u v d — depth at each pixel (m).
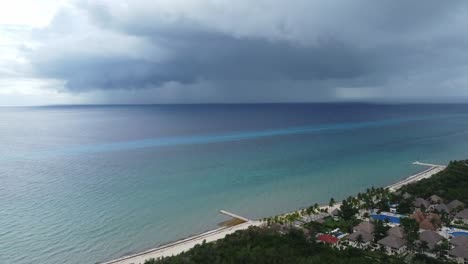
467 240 80.75
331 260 69.12
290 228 88.75
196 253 73.69
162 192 132.25
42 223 100.75
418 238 81.12
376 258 76.75
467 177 136.00
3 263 78.19
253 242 79.12
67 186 137.50
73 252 84.56
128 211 111.94
